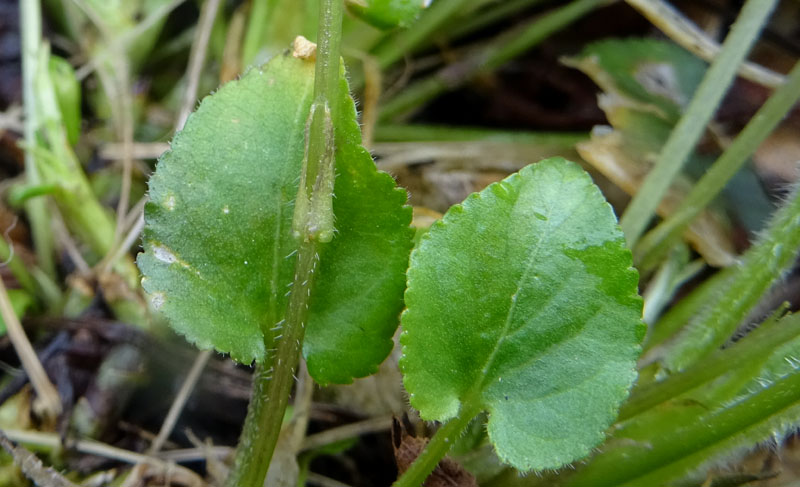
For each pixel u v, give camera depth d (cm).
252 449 8
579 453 7
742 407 8
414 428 9
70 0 12
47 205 11
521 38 12
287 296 8
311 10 11
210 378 10
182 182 7
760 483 9
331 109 7
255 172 8
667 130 11
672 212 10
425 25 12
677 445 8
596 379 7
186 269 7
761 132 9
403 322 7
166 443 10
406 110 13
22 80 12
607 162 11
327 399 10
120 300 10
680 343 9
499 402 7
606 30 13
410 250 8
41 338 10
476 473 8
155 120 12
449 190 12
